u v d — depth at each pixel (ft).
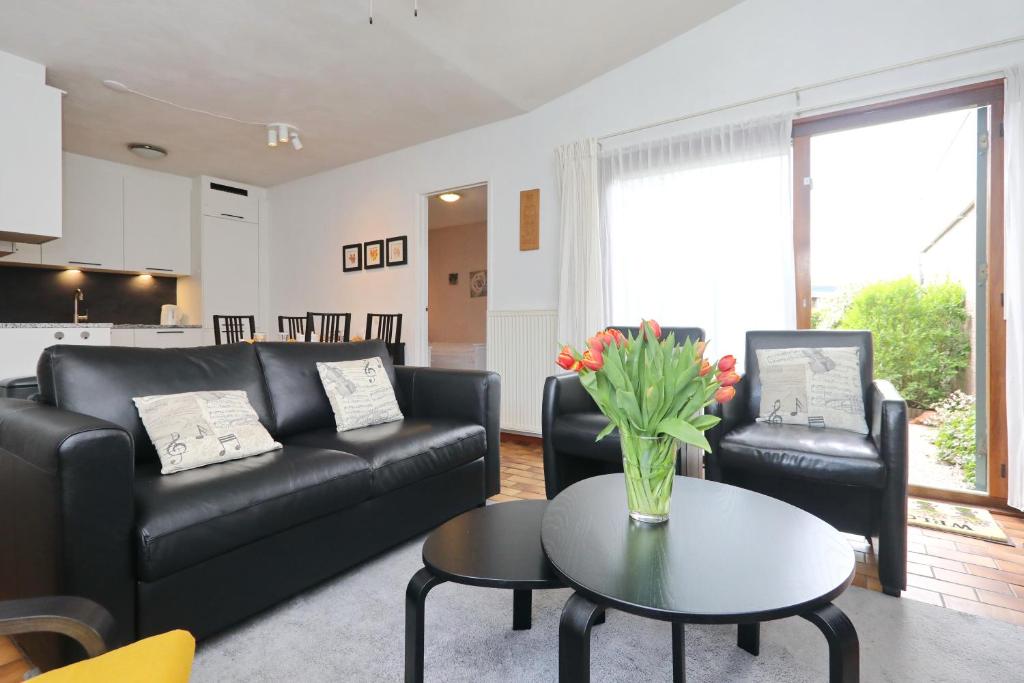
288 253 19.33
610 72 11.94
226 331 14.29
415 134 14.73
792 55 9.76
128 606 4.08
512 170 13.62
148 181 17.40
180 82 11.43
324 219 18.16
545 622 5.13
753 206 10.00
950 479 8.95
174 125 13.78
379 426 7.66
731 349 10.23
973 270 8.70
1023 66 7.78
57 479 3.72
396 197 16.12
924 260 9.12
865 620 5.18
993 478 8.41
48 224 10.61
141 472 5.25
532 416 13.15
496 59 11.13
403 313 16.06
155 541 4.12
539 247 13.16
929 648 4.70
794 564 3.35
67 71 10.86
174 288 18.99
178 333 17.30
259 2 8.69
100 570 3.90
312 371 7.93
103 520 3.92
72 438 3.77
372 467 6.14
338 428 7.51
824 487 6.49
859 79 9.19
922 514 8.16
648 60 11.39
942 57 8.46
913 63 8.67
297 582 5.33
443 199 17.39
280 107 12.79
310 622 5.10
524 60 11.23
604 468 8.55
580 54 11.16
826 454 6.05
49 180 10.62
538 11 9.66
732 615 2.77
